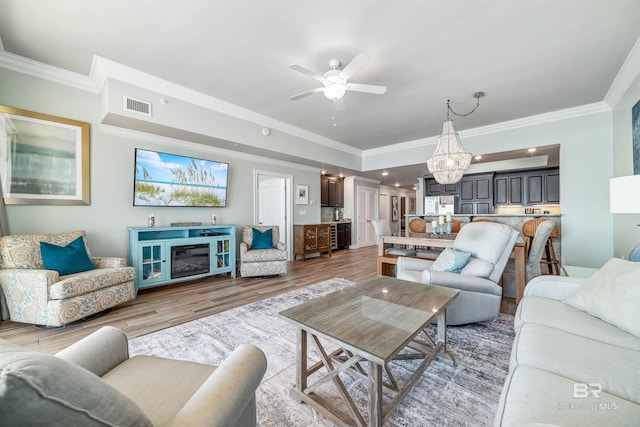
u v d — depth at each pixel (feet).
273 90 11.00
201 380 3.24
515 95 11.37
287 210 19.38
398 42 7.84
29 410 1.37
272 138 14.83
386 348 3.77
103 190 10.88
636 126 9.62
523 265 9.37
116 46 8.13
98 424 1.63
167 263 11.71
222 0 6.31
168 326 7.97
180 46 8.11
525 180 20.97
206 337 7.24
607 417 2.52
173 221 13.20
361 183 27.25
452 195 23.58
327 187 24.34
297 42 7.87
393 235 13.44
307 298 10.59
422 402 4.76
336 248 23.95
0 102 8.71
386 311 5.13
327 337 4.17
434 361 6.06
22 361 1.47
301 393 4.77
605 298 4.58
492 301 7.61
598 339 4.11
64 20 6.97
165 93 10.62
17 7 6.47
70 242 9.24
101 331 3.62
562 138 13.26
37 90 9.33
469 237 8.64
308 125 15.39
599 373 3.23
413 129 16.06
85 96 10.31
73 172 10.07
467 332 7.53
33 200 9.27
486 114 13.53
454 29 7.29
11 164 8.89
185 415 2.19
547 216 13.53
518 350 3.93
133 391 3.01
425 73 9.55
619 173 11.32
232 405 2.44
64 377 1.54
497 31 7.36
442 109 12.85
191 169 13.46
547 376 3.18
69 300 7.74
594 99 11.80
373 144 19.77
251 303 10.02
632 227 10.00
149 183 12.02
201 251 13.03
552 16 6.79
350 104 12.28
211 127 12.11
